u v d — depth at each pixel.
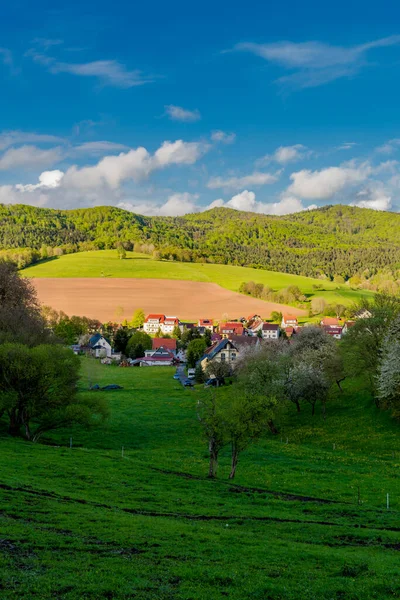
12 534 27.11
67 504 36.09
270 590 23.25
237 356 136.25
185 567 25.33
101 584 21.98
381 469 57.75
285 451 68.19
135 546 27.92
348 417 83.50
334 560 28.14
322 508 42.19
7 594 20.11
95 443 72.50
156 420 90.06
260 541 31.19
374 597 23.41
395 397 74.50
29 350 67.62
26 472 45.75
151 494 43.31
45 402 67.31
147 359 187.88
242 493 46.91
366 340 85.44
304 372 87.31
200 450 69.12
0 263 100.00
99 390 123.12
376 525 37.72
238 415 52.97
